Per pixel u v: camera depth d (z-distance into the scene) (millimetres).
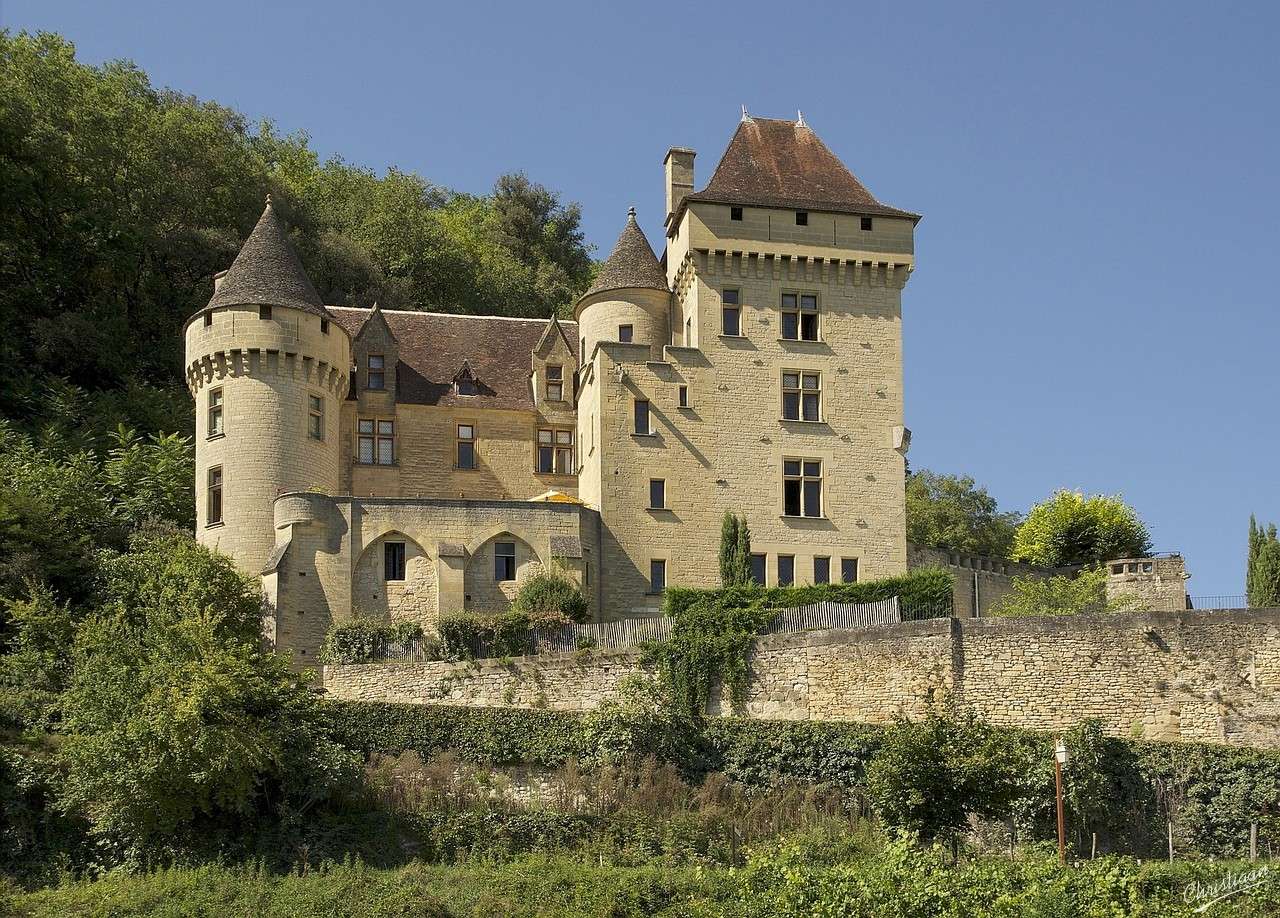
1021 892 33719
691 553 57906
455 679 49812
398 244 93250
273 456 56125
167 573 51188
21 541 52250
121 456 62469
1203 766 41938
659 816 41500
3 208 74125
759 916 33844
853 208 61219
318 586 54094
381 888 36688
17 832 39312
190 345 58312
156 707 39344
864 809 42438
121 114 80625
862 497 59500
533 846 40250
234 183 84000
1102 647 46000
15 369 69438
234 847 39094
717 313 59906
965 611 64625
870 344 60750
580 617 53812
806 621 50125
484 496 61594
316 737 41438
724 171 61969
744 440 59125
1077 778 41031
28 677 45438
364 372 61656
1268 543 60656
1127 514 76875
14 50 80250
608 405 58594
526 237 109875
